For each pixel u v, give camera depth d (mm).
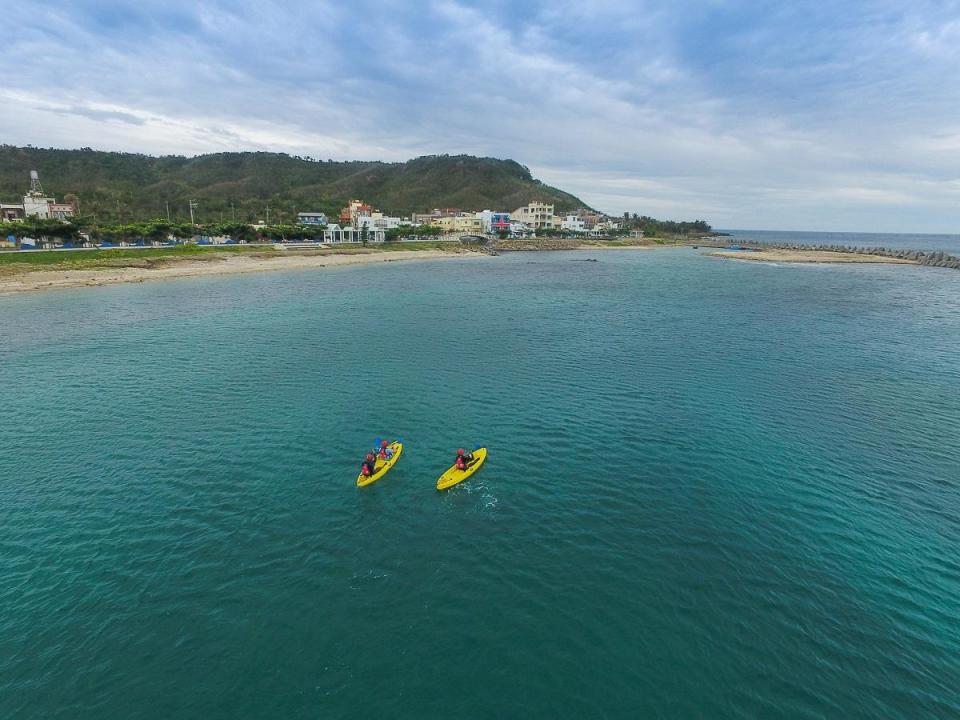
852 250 193375
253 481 25703
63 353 47062
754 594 18391
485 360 45906
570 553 20547
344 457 28172
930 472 26734
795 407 35281
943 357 47656
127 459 27828
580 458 28109
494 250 181500
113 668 15430
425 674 15320
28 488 24984
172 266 105000
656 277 112938
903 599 18172
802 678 15180
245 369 42875
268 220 184750
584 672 15391
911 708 14258
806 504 23859
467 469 26250
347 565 19844
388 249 159375
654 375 41938
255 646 16250
